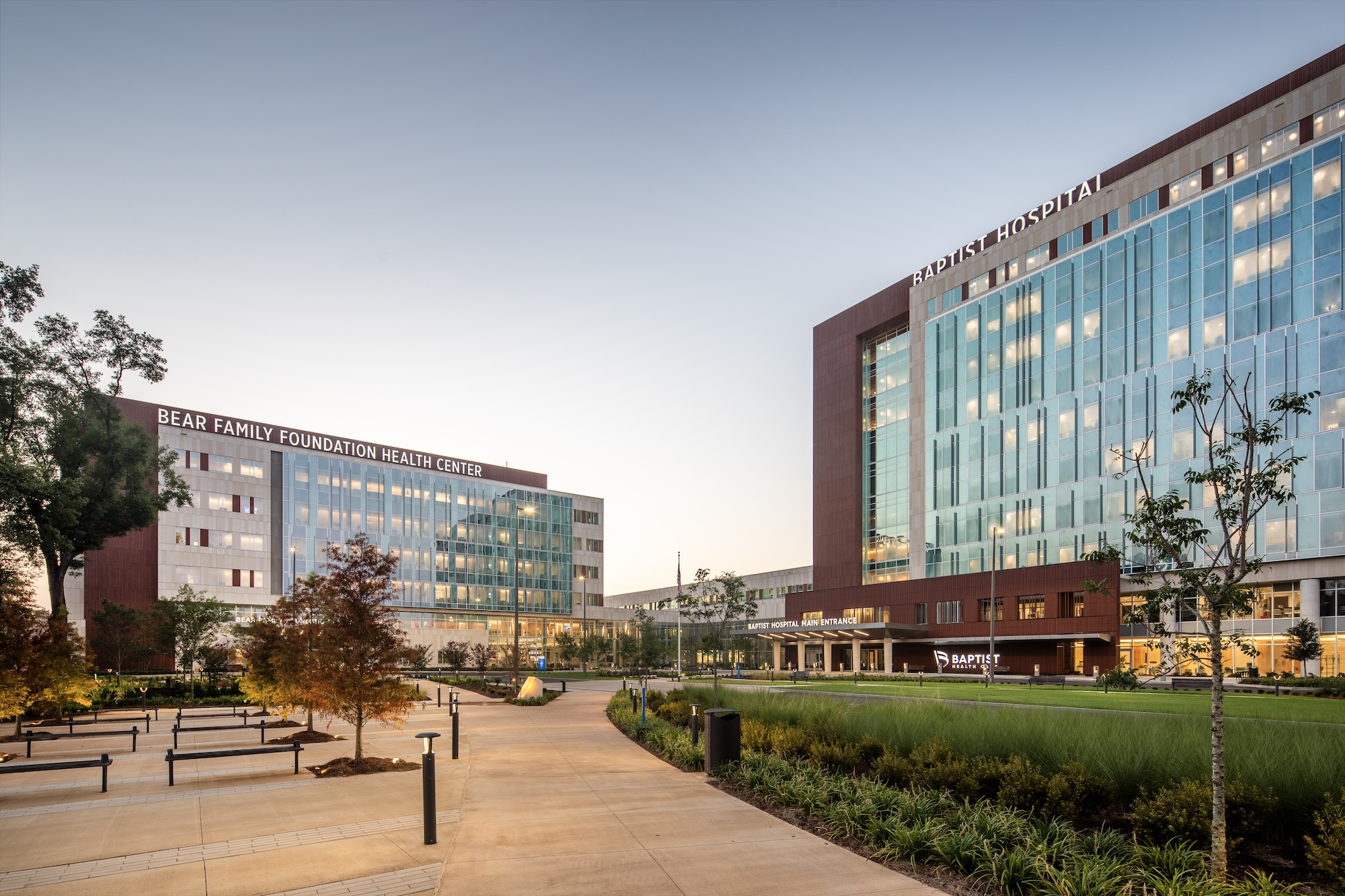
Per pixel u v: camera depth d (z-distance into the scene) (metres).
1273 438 9.38
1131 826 10.45
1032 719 15.38
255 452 97.50
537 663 108.25
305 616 25.03
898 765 13.34
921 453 93.31
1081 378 74.38
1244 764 10.54
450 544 116.44
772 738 17.69
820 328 111.00
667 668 111.06
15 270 39.72
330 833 11.33
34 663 24.16
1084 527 72.31
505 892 8.16
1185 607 10.18
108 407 45.44
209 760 19.22
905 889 8.20
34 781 16.08
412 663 19.25
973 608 80.19
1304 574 55.88
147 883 9.11
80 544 45.66
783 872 8.77
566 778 15.12
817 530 108.19
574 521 136.88
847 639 91.19
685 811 11.95
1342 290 55.53
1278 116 60.44
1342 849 7.79
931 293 93.56
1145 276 69.25
